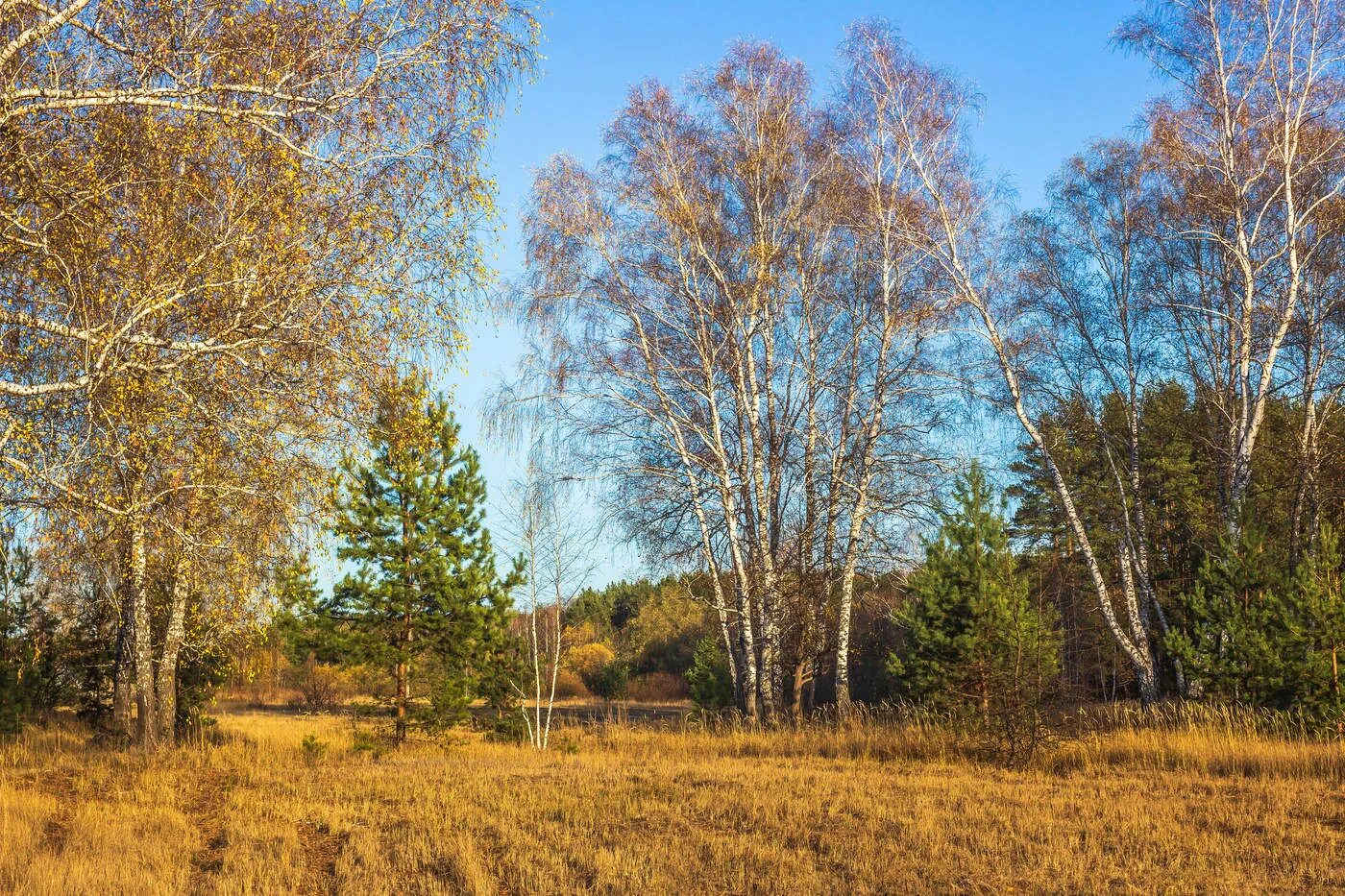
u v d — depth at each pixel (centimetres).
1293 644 1666
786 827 1018
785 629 1955
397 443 1105
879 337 2033
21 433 879
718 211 2003
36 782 1291
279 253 968
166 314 952
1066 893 780
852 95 2078
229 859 916
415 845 960
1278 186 1994
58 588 1388
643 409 1981
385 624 2191
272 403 1006
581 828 1034
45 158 914
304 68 979
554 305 1977
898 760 1566
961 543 2288
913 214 2006
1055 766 1452
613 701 4906
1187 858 868
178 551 1062
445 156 1066
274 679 4459
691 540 2033
